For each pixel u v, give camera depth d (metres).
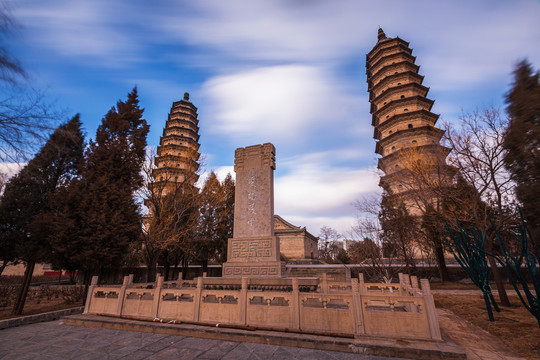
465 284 19.06
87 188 12.31
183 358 5.20
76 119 13.02
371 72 45.34
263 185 12.63
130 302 8.11
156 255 18.81
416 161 19.55
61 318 8.32
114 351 5.66
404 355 5.09
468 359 4.96
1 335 6.98
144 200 19.30
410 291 7.88
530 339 5.86
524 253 5.60
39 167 11.25
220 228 24.64
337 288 11.24
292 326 6.30
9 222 10.62
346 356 5.21
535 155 4.29
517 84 4.68
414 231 19.25
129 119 15.90
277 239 11.77
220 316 6.96
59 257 11.29
